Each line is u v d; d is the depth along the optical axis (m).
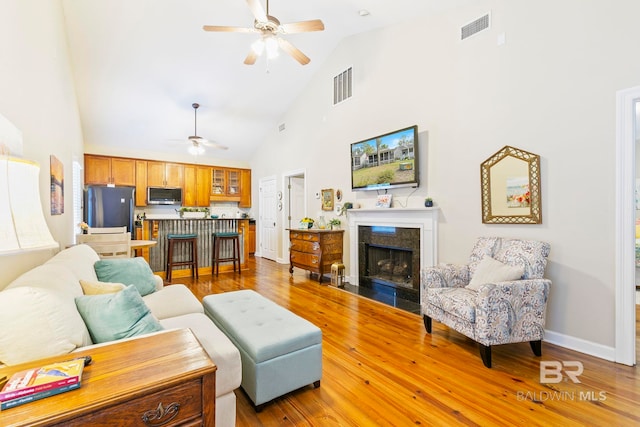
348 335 2.77
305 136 5.86
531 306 2.30
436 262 3.52
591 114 2.35
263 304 2.41
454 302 2.44
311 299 3.90
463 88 3.24
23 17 1.84
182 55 4.51
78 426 0.79
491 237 2.86
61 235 2.96
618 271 2.23
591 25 2.35
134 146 6.75
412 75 3.79
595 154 2.34
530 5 2.70
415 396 1.86
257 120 6.67
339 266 4.57
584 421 1.62
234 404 1.50
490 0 2.99
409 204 3.86
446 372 2.14
